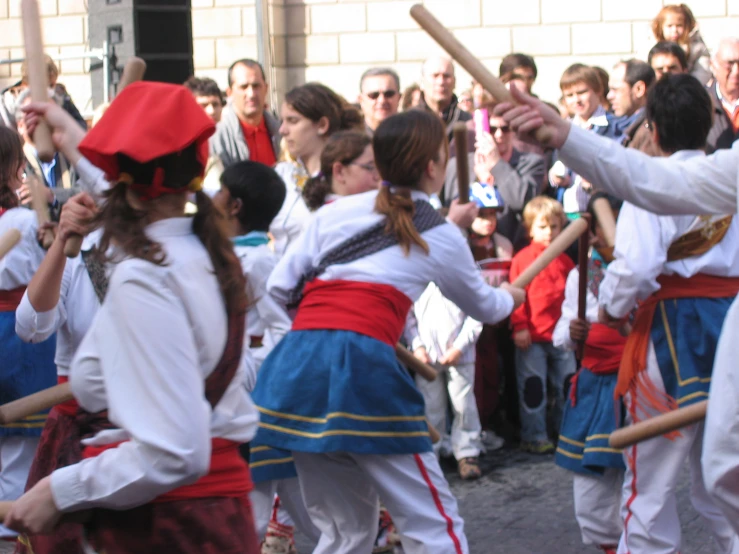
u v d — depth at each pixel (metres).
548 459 6.18
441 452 6.09
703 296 3.85
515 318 6.24
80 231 2.62
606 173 3.05
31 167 5.57
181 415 2.24
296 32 10.68
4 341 4.32
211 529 2.45
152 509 2.40
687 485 5.60
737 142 3.11
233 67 6.23
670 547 3.91
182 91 2.41
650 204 3.07
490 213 6.30
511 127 3.05
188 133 2.38
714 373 2.91
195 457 2.25
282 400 3.57
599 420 4.20
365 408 3.46
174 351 2.26
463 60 3.05
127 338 2.25
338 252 3.61
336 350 3.52
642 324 3.95
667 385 3.89
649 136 4.17
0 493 4.37
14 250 4.26
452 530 3.53
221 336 2.42
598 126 6.73
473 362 5.89
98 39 7.17
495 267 6.30
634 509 3.94
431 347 5.81
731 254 3.85
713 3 9.91
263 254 4.05
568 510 5.30
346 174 4.11
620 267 3.83
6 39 11.10
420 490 3.51
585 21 10.16
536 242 6.24
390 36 10.53
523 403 6.33
